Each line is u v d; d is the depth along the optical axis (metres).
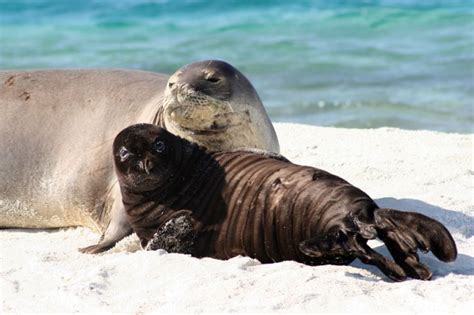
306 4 110.38
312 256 23.00
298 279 21.42
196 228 24.66
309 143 42.56
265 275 21.91
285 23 98.81
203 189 24.88
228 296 20.61
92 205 31.56
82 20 107.56
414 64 71.88
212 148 29.48
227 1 113.44
